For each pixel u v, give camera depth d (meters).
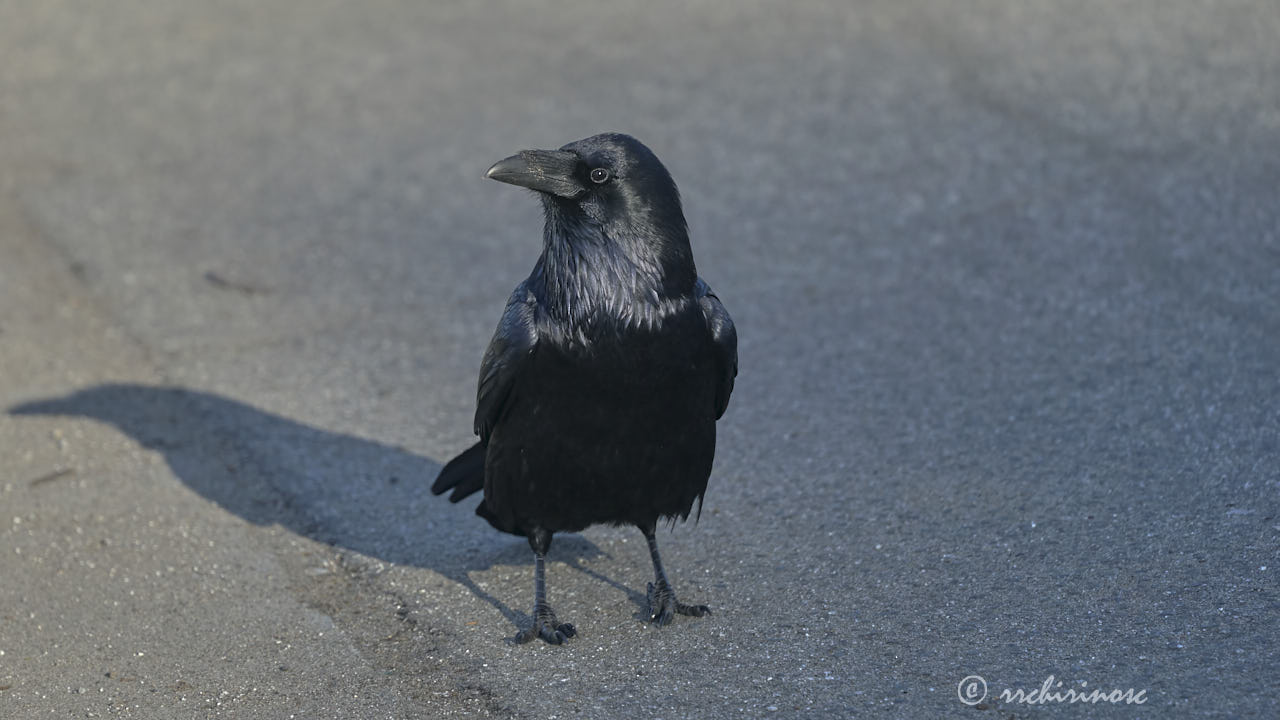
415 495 10.47
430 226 15.61
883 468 10.12
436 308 13.73
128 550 9.74
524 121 18.02
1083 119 16.31
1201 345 11.29
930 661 7.62
